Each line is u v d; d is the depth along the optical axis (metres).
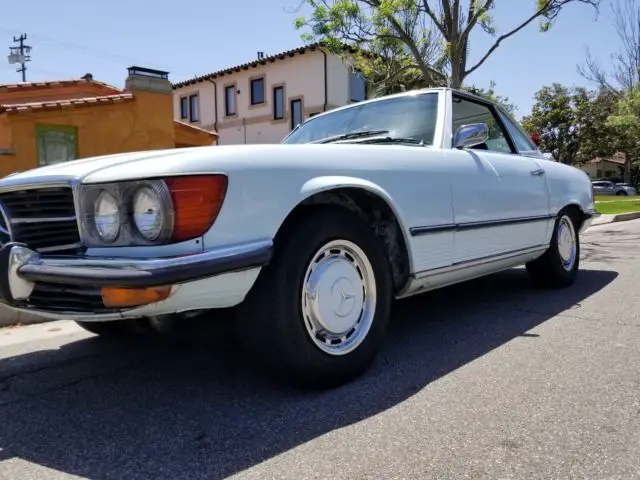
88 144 10.21
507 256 4.06
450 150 3.56
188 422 2.46
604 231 11.67
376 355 3.09
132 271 2.07
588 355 3.23
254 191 2.38
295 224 2.60
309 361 2.60
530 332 3.73
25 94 11.62
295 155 2.61
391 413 2.48
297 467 2.04
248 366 3.19
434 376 2.93
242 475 1.99
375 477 1.96
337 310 2.74
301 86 23.44
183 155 2.30
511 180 4.06
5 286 2.40
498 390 2.72
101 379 3.09
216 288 2.26
